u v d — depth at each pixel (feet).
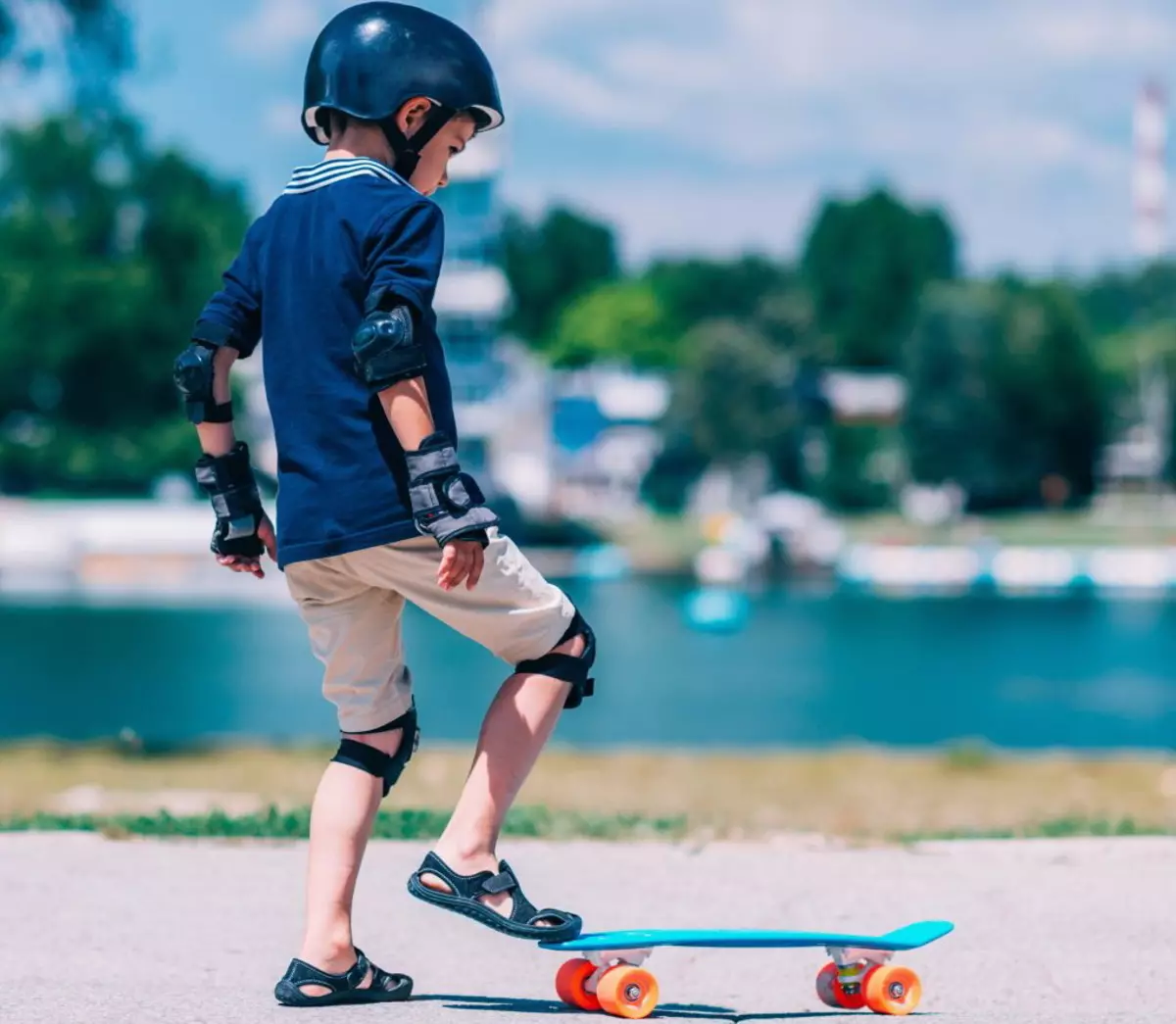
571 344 445.37
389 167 11.05
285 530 10.68
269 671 99.09
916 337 302.66
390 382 10.12
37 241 245.24
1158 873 16.48
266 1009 10.65
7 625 132.57
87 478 244.42
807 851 17.89
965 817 25.30
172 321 249.14
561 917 10.50
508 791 10.77
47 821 19.13
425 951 13.19
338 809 10.89
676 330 454.81
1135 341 356.38
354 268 10.56
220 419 11.25
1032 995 11.78
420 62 10.83
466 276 217.36
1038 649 123.95
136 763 36.99
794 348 320.09
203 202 255.70
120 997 11.10
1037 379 297.12
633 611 158.20
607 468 308.81
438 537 10.12
